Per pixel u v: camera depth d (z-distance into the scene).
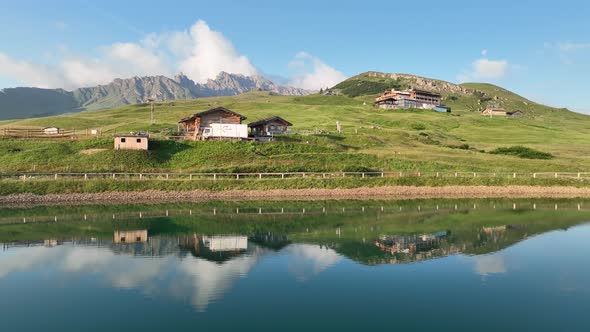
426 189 74.69
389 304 24.55
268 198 69.25
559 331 21.20
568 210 57.69
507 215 53.94
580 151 110.38
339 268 31.27
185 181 70.06
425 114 183.00
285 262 32.75
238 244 38.56
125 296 25.72
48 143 83.31
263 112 175.25
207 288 27.08
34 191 63.41
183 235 42.25
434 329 21.33
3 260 33.28
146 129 113.00
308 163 83.38
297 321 22.25
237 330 21.20
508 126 165.75
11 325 21.78
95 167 73.62
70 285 27.61
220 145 88.56
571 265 32.09
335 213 55.78
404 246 37.84
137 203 63.03
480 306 24.39
